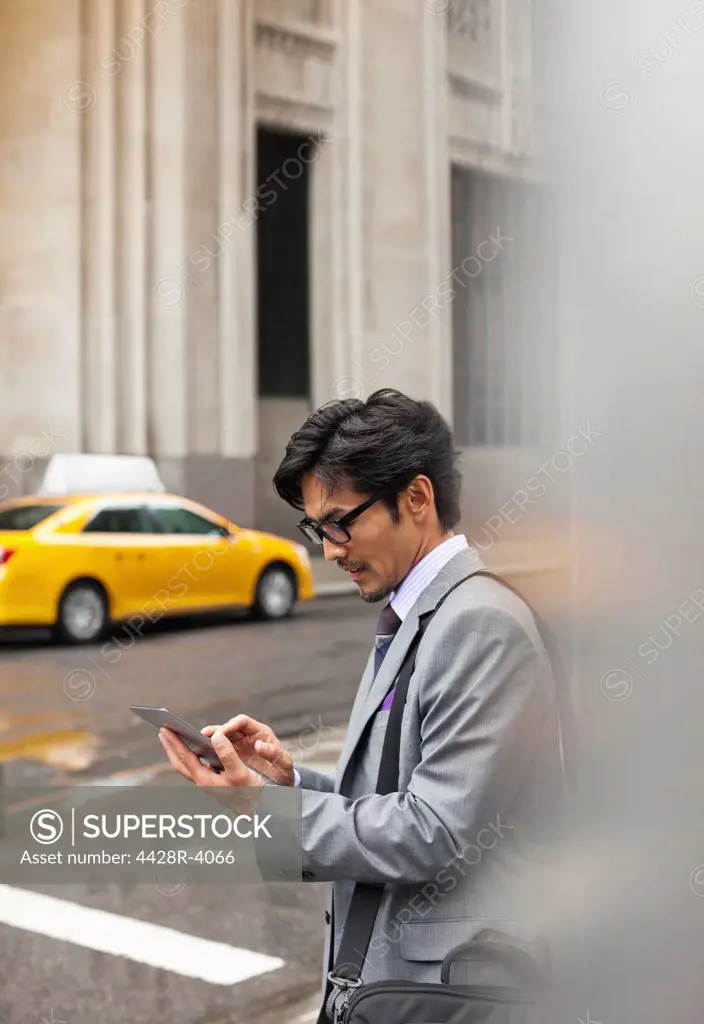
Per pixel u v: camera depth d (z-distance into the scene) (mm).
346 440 2344
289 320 18875
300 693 11281
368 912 2283
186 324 17703
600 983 1999
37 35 17688
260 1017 5125
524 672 2191
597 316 1980
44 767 8938
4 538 13500
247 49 17922
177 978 5582
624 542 1974
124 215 17672
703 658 1900
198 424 17859
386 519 2379
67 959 5805
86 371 17531
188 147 17562
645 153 1932
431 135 15750
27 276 17938
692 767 1915
